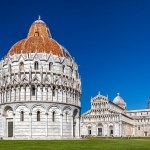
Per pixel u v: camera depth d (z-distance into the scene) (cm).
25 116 11188
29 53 11838
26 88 11362
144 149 5922
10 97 11500
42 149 5828
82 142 8162
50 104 11331
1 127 11612
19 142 8088
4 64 12231
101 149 5872
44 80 11450
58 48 12631
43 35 13450
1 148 6003
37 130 11112
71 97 12050
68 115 11794
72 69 12706
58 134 11331
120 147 6450
